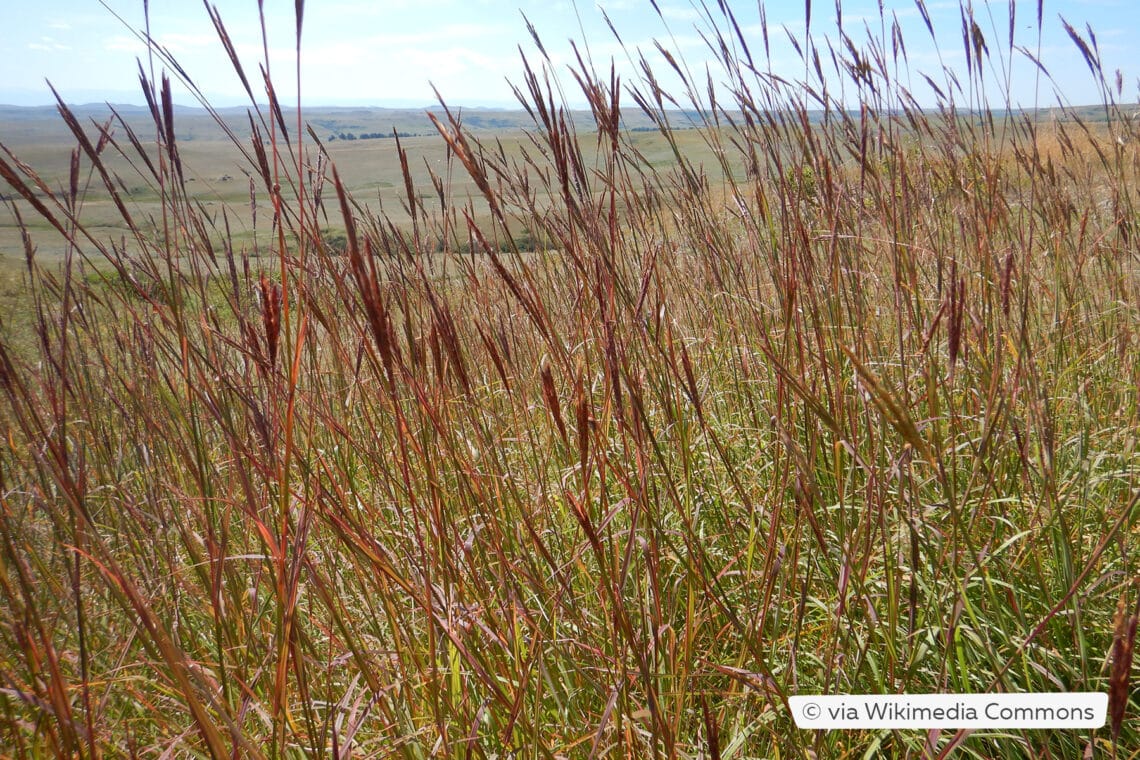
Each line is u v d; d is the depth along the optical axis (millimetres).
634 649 1378
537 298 1713
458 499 2004
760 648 1530
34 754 1240
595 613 1991
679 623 2045
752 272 2938
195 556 1719
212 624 1962
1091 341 2936
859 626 1854
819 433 2113
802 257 1957
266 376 1427
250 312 2074
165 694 1807
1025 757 1677
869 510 1560
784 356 1886
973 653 1841
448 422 1740
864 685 1738
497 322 2570
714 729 1259
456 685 1615
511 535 1954
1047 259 3180
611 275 1650
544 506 2160
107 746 1462
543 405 2592
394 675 1735
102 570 1258
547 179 2154
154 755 1667
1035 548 1786
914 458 2055
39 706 1115
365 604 2098
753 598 2008
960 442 2168
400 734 1533
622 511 2252
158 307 1640
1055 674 1759
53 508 1555
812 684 1844
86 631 1806
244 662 1653
